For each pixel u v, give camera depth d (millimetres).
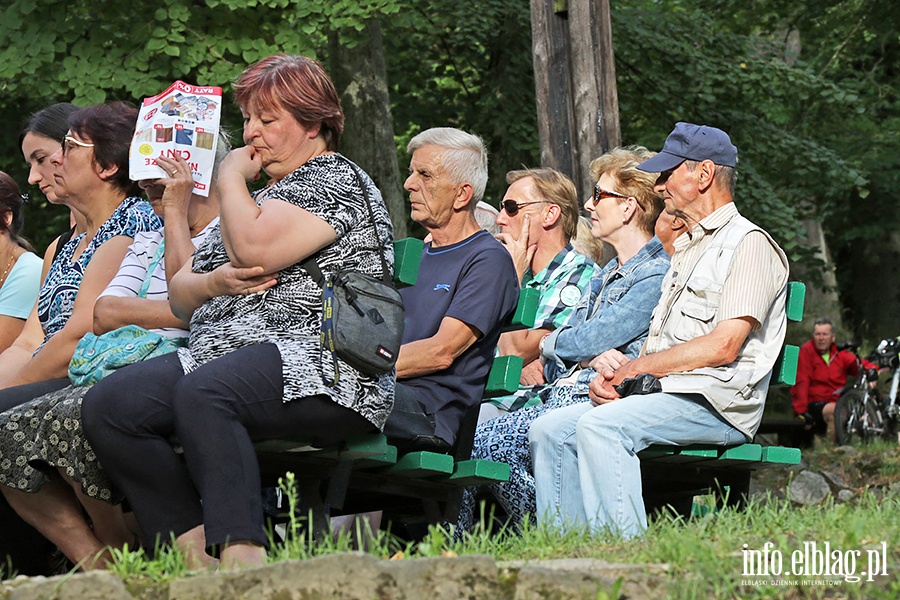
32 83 19422
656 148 26297
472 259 7883
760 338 7641
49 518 6582
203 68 19422
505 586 4727
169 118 7031
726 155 7855
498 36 25578
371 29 21750
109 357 6559
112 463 5855
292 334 6062
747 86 26922
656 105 26906
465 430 7703
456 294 7770
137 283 7309
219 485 5586
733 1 31719
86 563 6484
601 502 7145
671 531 5566
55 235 23266
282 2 19094
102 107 7895
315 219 6176
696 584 4754
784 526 5824
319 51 22625
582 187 14305
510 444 8250
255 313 6129
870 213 33719
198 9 19625
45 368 7285
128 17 19688
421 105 26297
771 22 32438
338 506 6660
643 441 7336
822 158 27969
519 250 9844
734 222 7754
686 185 7836
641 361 7629
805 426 23094
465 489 8211
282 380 5824
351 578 4652
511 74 25188
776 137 27531
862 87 34438
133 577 4793
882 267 35469
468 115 26141
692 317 7641
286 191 6285
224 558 5473
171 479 5863
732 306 7477
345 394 5953
